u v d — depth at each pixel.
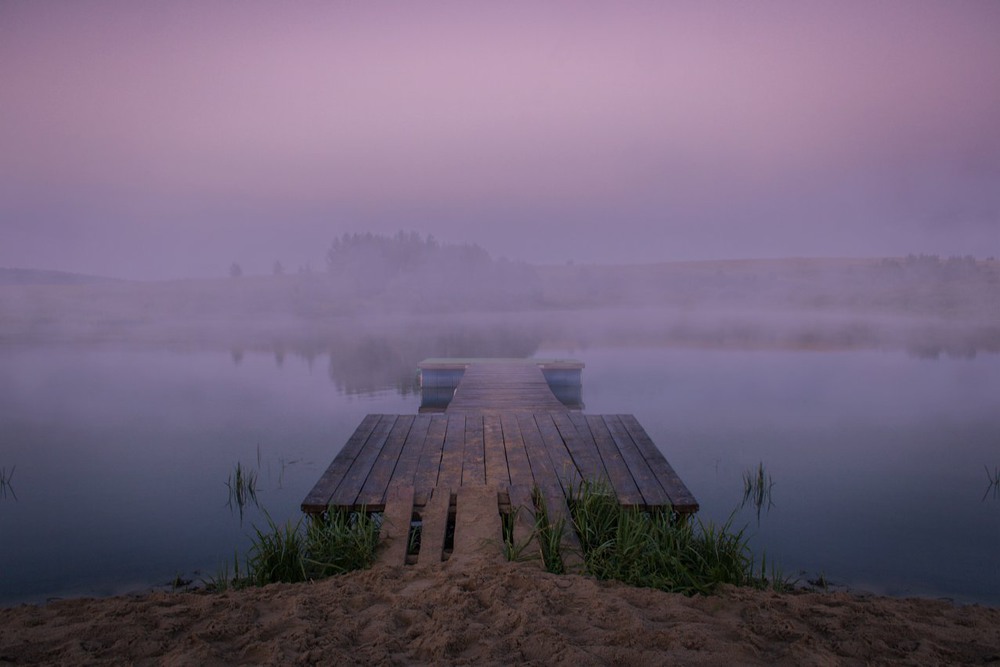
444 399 12.41
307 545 4.34
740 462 7.89
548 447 6.07
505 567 3.58
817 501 6.43
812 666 2.54
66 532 5.66
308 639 2.66
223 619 2.91
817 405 11.58
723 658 2.57
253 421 10.46
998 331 26.98
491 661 2.51
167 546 5.36
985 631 3.08
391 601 3.17
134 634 2.78
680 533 4.35
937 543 5.33
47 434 9.60
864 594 4.27
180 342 24.06
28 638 2.79
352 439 6.32
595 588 3.32
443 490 4.95
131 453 8.50
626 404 11.74
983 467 7.63
